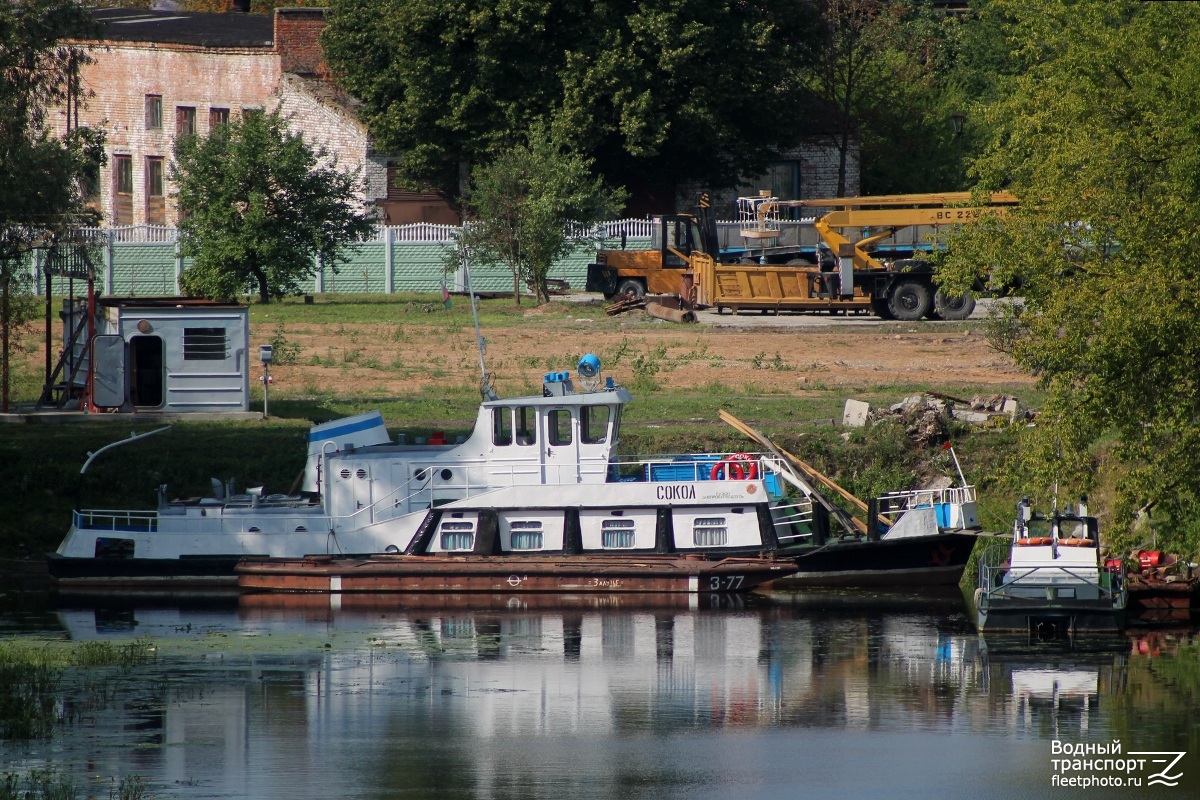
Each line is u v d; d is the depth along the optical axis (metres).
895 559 117.19
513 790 70.50
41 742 76.69
